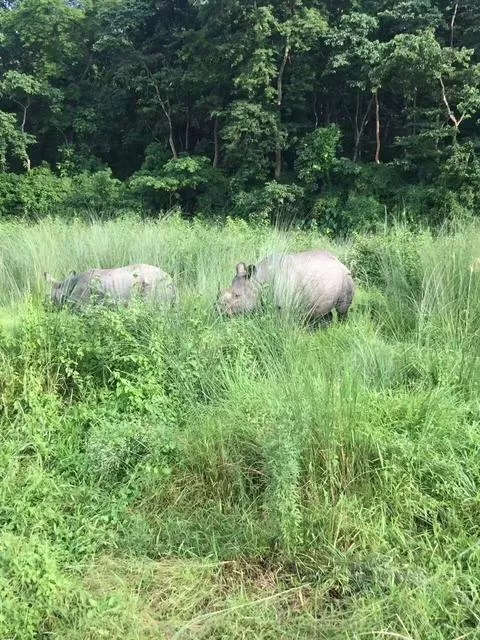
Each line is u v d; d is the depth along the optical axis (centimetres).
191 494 383
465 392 459
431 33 1977
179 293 652
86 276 663
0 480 374
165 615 301
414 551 327
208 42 2533
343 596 311
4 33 3183
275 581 326
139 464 386
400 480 356
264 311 596
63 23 3128
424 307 624
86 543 343
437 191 1914
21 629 280
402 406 418
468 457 375
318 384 416
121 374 484
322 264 653
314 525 344
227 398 444
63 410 467
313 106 2598
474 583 305
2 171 2852
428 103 2253
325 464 371
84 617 284
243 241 987
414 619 287
